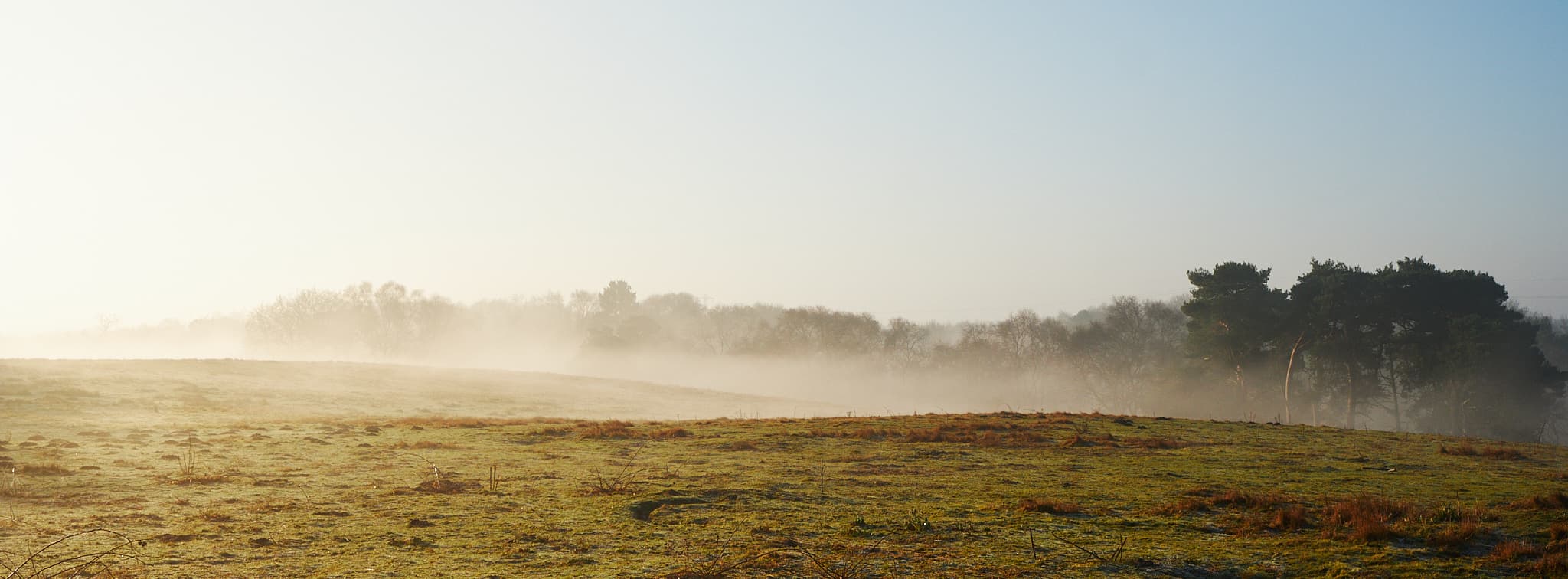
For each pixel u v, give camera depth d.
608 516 16.17
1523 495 19.47
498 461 25.28
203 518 15.55
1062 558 13.30
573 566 12.34
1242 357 83.19
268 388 61.31
